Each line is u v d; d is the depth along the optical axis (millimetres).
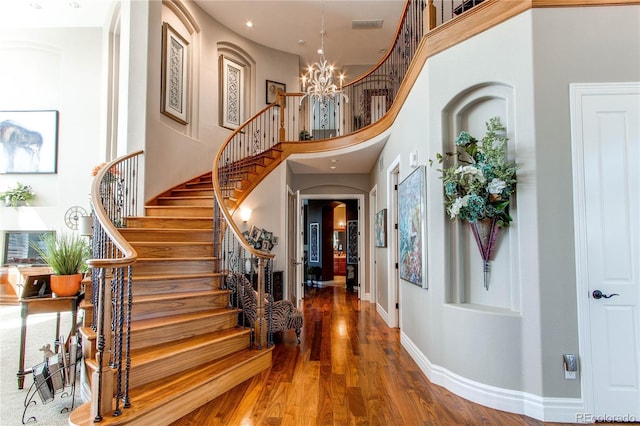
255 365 3080
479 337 2555
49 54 6457
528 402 2359
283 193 5941
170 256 3748
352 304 6609
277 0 5945
